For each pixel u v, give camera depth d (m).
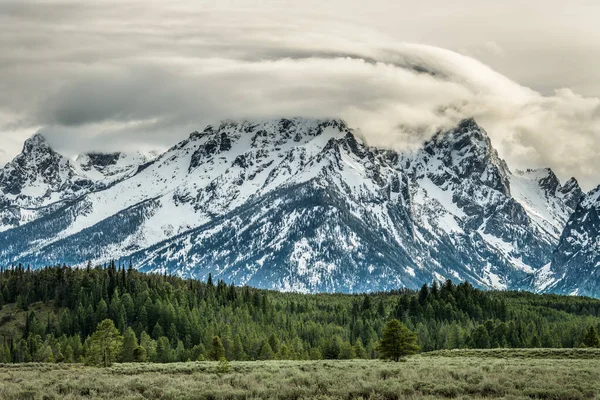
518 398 113.38
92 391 127.12
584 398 115.81
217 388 128.38
